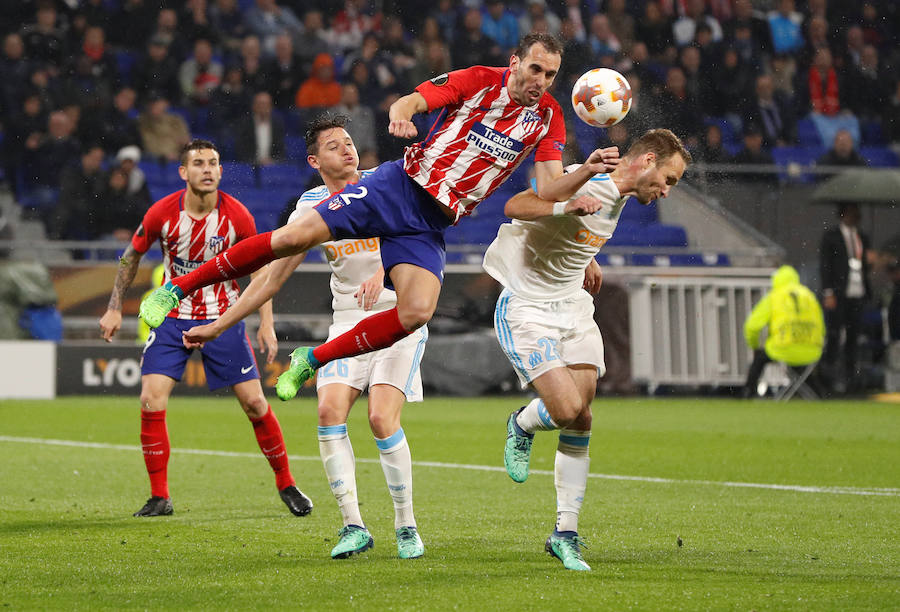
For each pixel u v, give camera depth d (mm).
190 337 14570
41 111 54656
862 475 24094
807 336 48812
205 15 61438
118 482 21578
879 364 54094
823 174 59375
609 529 16266
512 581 12016
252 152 56969
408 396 14484
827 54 66938
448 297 49188
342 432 14367
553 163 13984
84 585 11719
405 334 13539
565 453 13836
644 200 13961
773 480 23109
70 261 47469
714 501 19656
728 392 53312
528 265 14297
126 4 60156
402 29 63875
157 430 17703
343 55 63375
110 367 46281
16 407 40000
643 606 10719
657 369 52031
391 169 13703
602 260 54500
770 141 63688
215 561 13242
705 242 58375
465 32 60562
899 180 55250
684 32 64688
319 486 21375
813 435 33375
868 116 67375
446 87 13516
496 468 24672
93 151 51875
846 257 52656
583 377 14156
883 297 54938
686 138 61000
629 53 63531
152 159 56688
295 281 47469
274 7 63031
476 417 38375
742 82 63438
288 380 13523
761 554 14008
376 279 14820
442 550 14219
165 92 58375
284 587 11625
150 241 19062
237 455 26750
